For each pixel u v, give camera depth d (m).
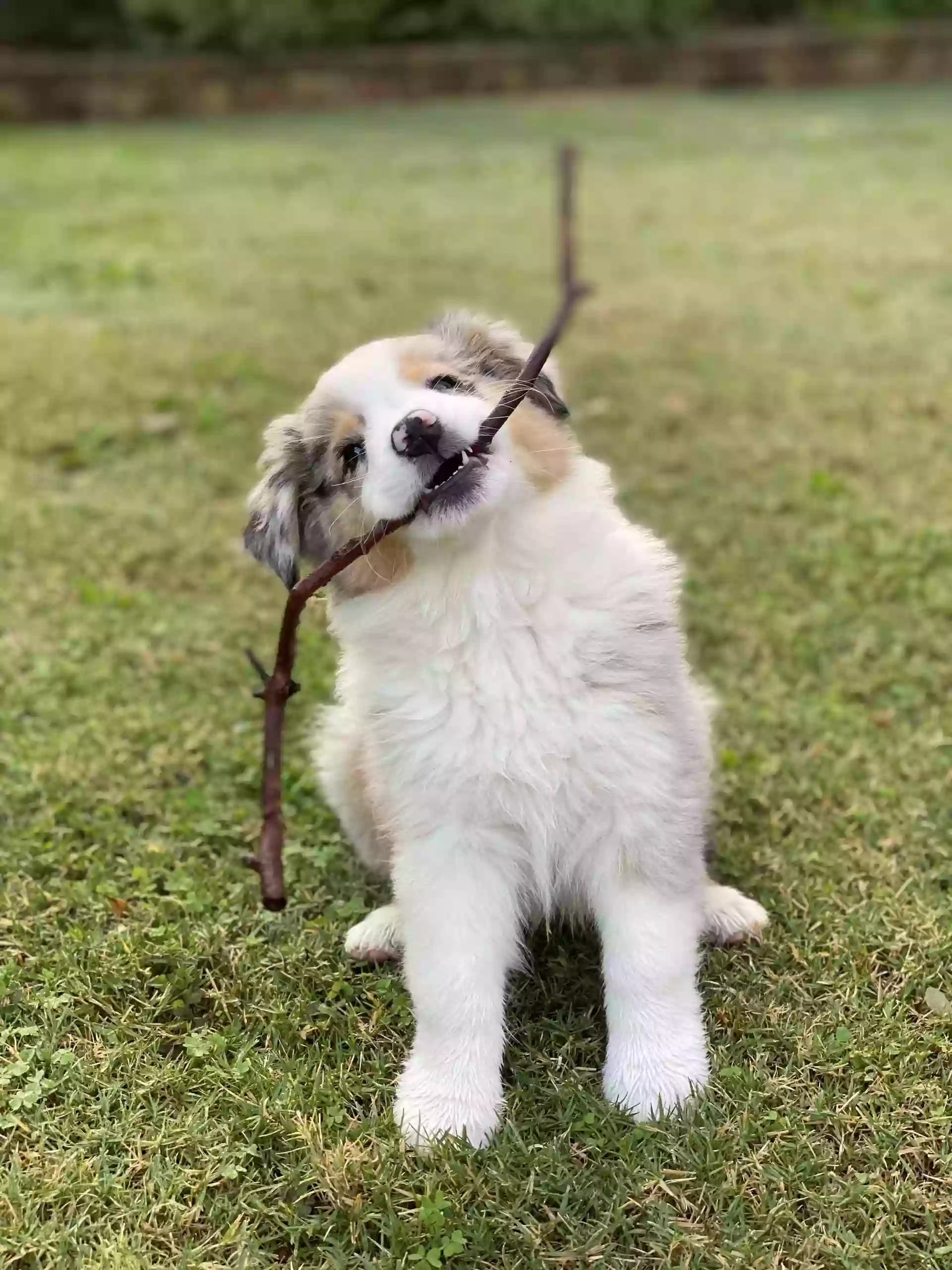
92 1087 0.56
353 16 3.92
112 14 4.12
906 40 3.89
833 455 1.23
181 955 0.63
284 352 1.62
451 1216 0.49
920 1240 0.47
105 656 0.95
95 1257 0.48
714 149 2.99
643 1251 0.48
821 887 0.66
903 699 0.84
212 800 0.78
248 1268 0.47
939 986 0.59
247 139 3.36
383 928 0.64
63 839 0.74
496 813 0.54
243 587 1.06
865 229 2.16
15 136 3.45
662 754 0.54
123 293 1.96
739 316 1.72
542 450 0.58
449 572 0.55
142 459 1.33
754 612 0.97
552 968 0.63
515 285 1.91
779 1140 0.51
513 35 4.08
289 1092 0.55
